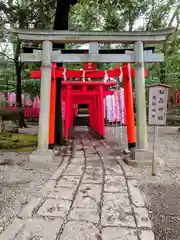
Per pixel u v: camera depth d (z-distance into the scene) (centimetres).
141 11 1250
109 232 286
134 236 277
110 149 888
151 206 366
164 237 281
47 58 638
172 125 1884
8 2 988
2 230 289
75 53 656
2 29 1234
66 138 1185
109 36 634
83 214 332
